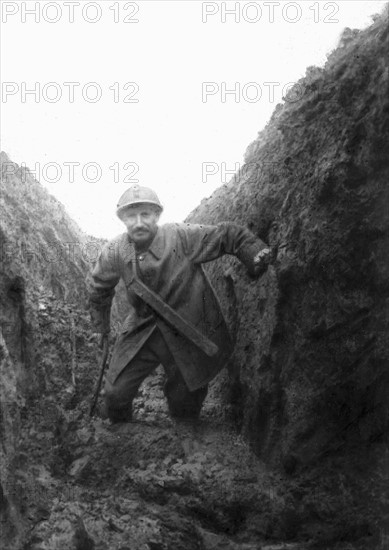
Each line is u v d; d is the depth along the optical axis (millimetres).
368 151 4102
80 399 4906
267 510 4434
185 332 4582
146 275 4609
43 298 5031
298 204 4410
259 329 4672
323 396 4496
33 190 5645
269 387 4594
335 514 4438
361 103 4125
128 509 4410
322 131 4344
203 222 5609
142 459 4621
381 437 4609
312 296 4391
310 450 4535
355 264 4289
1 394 4344
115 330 5570
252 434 4707
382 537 4434
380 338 4414
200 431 4809
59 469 4594
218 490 4445
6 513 4223
